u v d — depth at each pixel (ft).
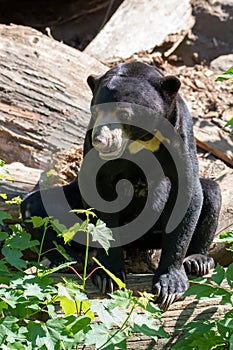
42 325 26.76
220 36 58.90
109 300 27.35
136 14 57.41
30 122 44.88
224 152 46.52
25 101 45.80
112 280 31.42
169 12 58.03
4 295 27.37
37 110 45.57
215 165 45.70
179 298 31.01
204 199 34.60
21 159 44.45
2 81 46.29
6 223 37.99
